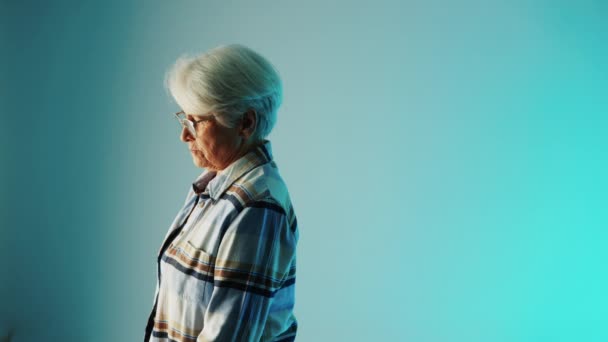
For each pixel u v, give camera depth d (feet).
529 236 6.22
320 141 6.53
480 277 6.33
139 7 6.88
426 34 6.31
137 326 7.17
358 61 6.43
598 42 6.06
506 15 6.17
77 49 7.02
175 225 3.44
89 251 7.16
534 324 6.25
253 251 2.83
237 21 6.68
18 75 7.13
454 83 6.28
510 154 6.22
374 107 6.42
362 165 6.46
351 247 6.53
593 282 6.13
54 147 7.13
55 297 7.27
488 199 6.27
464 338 6.40
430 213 6.38
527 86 6.17
